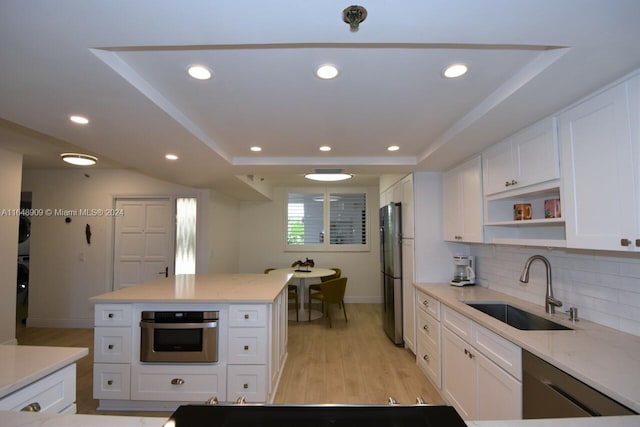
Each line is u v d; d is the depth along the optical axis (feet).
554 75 4.51
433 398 8.82
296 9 3.23
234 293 8.70
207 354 7.98
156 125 6.72
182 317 8.05
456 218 10.12
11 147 11.39
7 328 11.59
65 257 15.60
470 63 4.81
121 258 15.75
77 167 15.25
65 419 2.77
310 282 21.13
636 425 2.67
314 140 8.73
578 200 5.17
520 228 8.22
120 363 8.11
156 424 2.69
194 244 15.81
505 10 3.24
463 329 7.34
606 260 5.84
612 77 4.50
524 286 8.24
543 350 4.68
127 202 15.92
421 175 11.57
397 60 4.76
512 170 7.10
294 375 10.34
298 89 5.71
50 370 3.99
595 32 3.56
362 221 21.42
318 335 14.49
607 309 5.82
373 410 2.56
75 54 4.05
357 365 11.14
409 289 12.03
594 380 3.73
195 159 9.69
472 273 10.59
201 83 5.47
